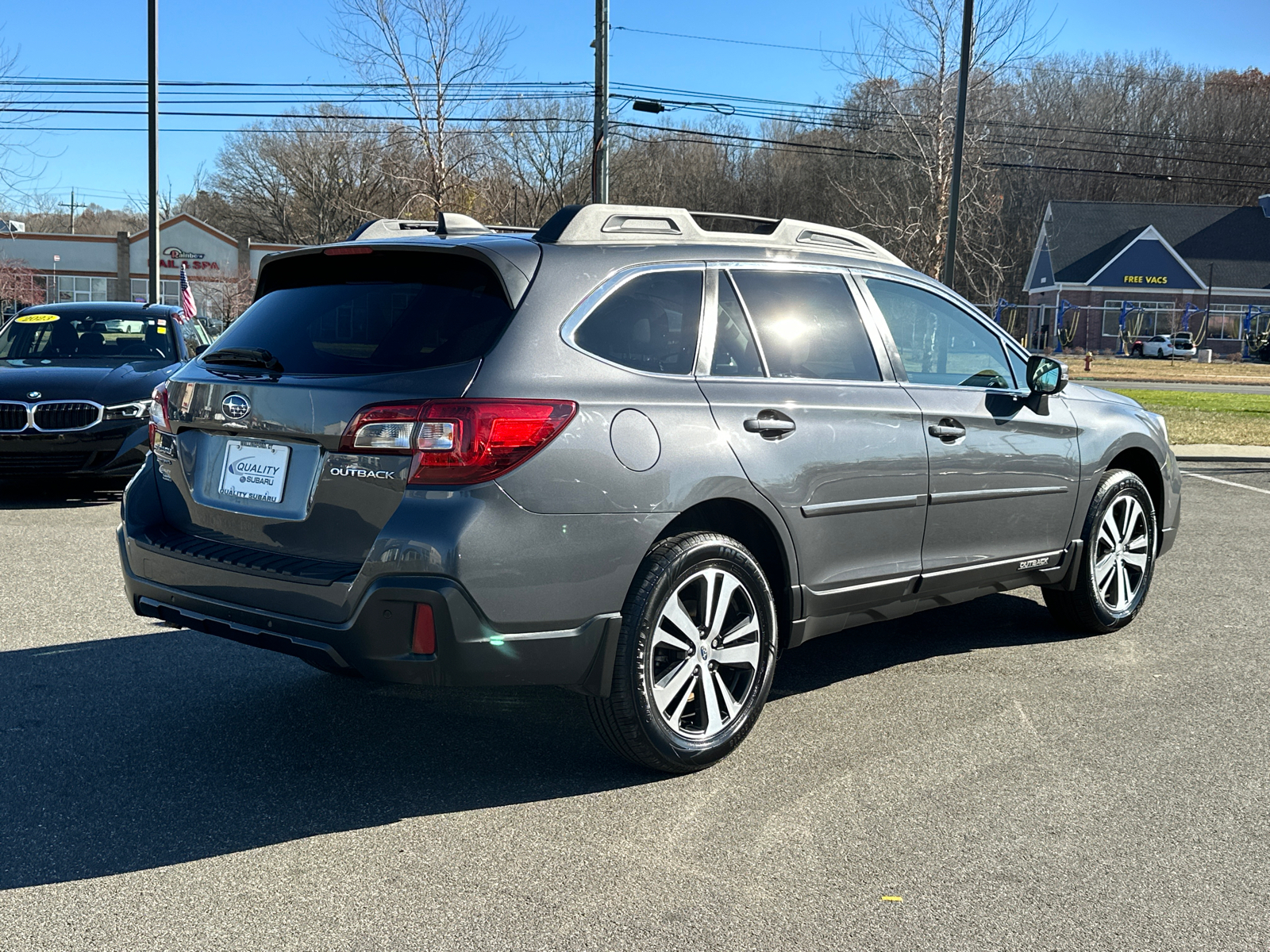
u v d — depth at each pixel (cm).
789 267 388
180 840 293
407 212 2595
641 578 321
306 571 303
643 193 6353
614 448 311
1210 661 473
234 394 327
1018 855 289
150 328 955
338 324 328
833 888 270
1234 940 248
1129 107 7450
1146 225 6316
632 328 334
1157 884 274
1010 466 441
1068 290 6134
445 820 308
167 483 358
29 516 775
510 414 294
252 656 461
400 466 293
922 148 2850
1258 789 335
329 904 261
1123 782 339
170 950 239
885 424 391
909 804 321
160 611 346
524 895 266
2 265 5694
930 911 259
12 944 240
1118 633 518
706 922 254
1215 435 1559
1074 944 245
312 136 6469
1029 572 466
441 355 305
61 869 276
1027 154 6875
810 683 437
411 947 241
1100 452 488
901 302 426
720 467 334
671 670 333
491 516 290
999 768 349
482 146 2842
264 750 358
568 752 360
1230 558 704
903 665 464
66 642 476
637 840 296
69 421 795
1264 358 5750
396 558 287
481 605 290
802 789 332
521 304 312
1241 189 7600
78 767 342
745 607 353
